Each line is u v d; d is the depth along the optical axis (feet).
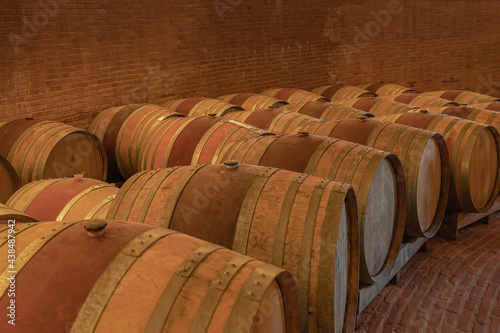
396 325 12.92
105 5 24.03
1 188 15.97
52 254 6.40
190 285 5.90
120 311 5.76
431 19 41.32
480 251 17.58
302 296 8.50
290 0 33.96
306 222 8.63
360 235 11.41
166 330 5.58
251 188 9.27
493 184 18.79
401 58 40.96
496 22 44.06
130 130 20.26
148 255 6.34
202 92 30.07
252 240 8.74
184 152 16.01
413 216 14.37
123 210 10.00
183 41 28.37
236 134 15.74
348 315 10.46
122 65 25.40
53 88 22.34
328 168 11.82
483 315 13.35
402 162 14.19
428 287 14.98
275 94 30.37
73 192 12.34
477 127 16.81
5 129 18.26
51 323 5.80
